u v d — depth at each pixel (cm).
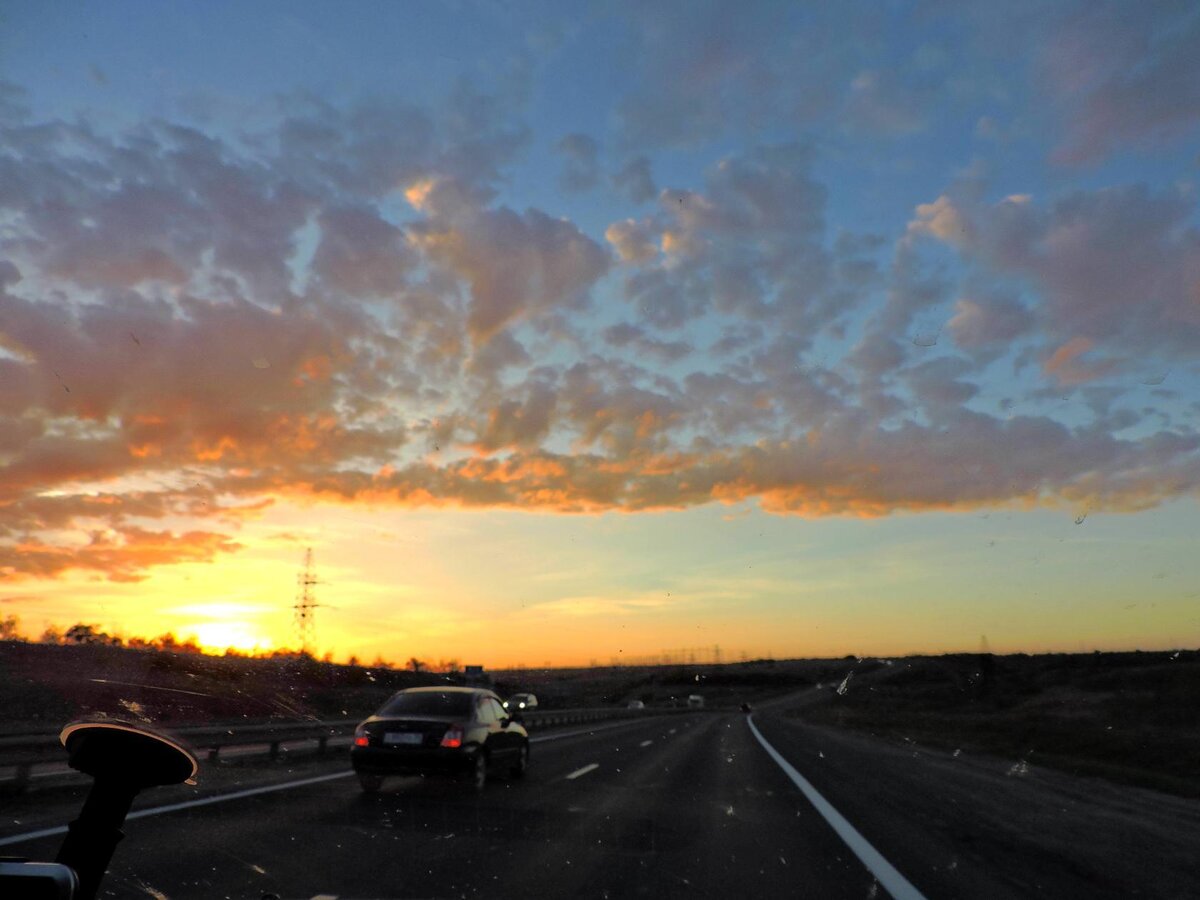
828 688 12612
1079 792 1473
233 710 3077
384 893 617
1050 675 7500
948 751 2567
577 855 780
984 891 676
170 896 591
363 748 1198
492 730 1331
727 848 834
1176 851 900
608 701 11662
